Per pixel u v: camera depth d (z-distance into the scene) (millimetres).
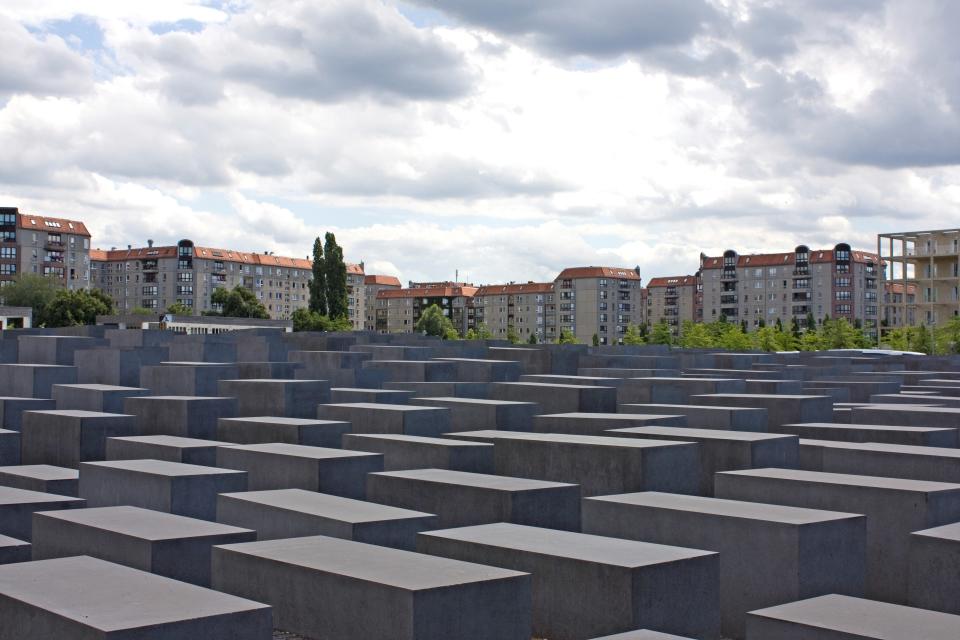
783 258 144375
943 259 86125
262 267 156750
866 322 140125
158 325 65625
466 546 9695
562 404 21969
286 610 8859
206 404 19906
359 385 26922
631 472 13422
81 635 6832
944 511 11227
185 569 9844
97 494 13992
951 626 7047
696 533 10406
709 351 50375
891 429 16375
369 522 10430
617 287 159125
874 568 11516
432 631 7824
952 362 39938
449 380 29078
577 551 9188
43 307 104188
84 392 21953
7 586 7848
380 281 191875
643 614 8508
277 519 11289
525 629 8406
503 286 175125
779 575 9719
